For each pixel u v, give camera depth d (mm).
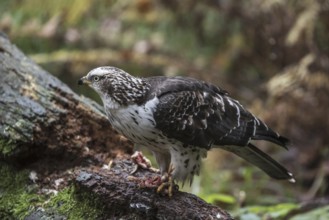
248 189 12805
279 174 8852
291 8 13984
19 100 8773
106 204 7703
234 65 15297
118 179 7934
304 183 13578
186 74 14852
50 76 9422
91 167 8703
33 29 15164
